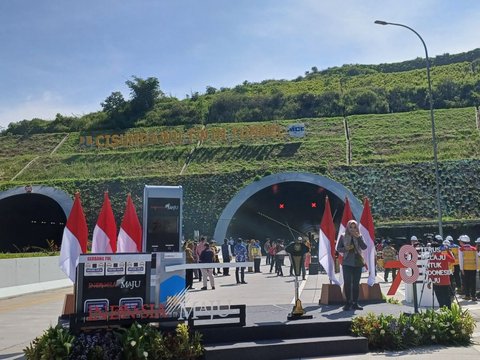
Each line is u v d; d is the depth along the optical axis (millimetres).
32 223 55812
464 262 16719
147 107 85188
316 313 11422
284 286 21703
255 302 16016
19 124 83000
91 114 85812
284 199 53938
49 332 8367
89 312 8617
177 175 52719
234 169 54438
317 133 65312
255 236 56156
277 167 51969
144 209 19875
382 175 48406
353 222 12242
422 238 38875
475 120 62875
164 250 19797
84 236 12203
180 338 8578
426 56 34062
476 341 10305
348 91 80250
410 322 10070
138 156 62062
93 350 8117
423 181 46719
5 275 21703
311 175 46281
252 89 96000
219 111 78812
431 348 9711
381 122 66938
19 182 56156
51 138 76312
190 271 20266
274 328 9625
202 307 9266
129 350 8172
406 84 87188
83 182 53156
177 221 20062
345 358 8977
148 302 9047
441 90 76250
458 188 45250
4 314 16172
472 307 15062
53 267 25781
